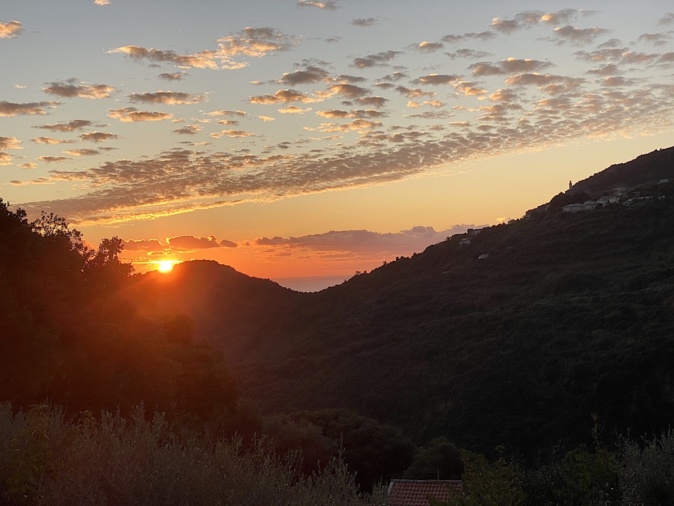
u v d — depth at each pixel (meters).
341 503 4.65
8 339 15.05
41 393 15.89
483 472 6.74
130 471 4.36
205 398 22.83
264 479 4.45
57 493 4.32
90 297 19.14
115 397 16.91
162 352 20.73
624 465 6.27
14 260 16.88
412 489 17.81
